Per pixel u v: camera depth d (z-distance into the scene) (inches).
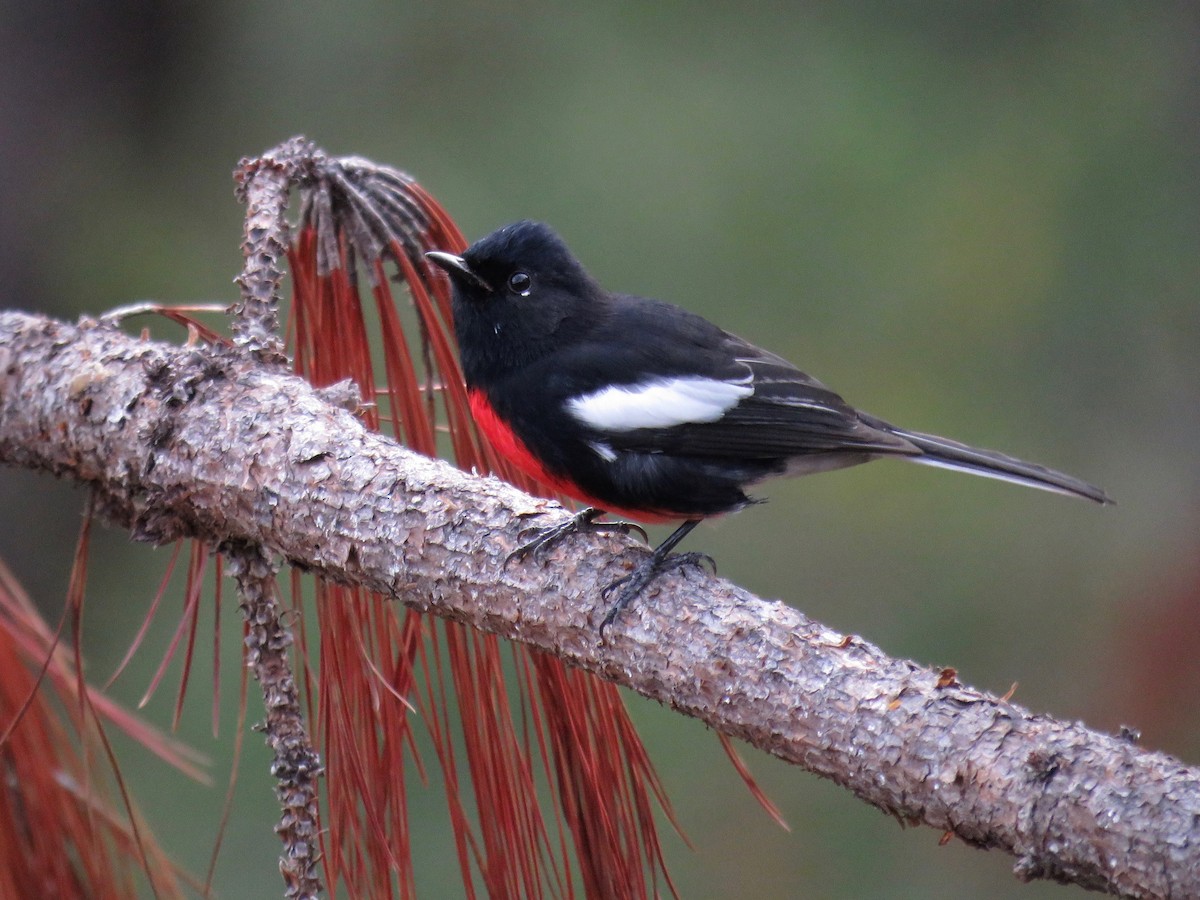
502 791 192.7
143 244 530.6
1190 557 469.4
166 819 443.2
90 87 550.9
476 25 547.5
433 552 193.6
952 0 529.7
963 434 498.0
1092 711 459.5
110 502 230.2
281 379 215.8
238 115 558.3
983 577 493.4
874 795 159.0
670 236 522.6
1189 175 509.4
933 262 515.5
